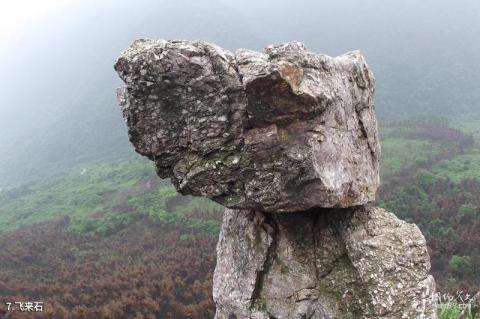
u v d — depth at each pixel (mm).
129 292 19984
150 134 5180
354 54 6320
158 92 4965
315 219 6219
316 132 4969
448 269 22062
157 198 42438
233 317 6445
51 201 53688
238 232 6645
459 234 25422
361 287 5668
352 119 5879
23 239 34938
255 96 4723
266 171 4969
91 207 45969
